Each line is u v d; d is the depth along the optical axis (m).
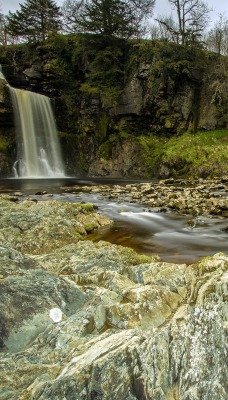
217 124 33.28
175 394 2.36
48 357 2.82
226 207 12.79
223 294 2.90
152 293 3.62
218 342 2.51
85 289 4.12
